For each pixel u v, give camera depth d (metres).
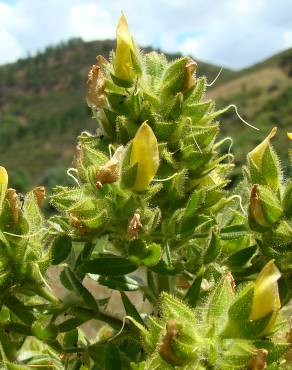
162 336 0.07
